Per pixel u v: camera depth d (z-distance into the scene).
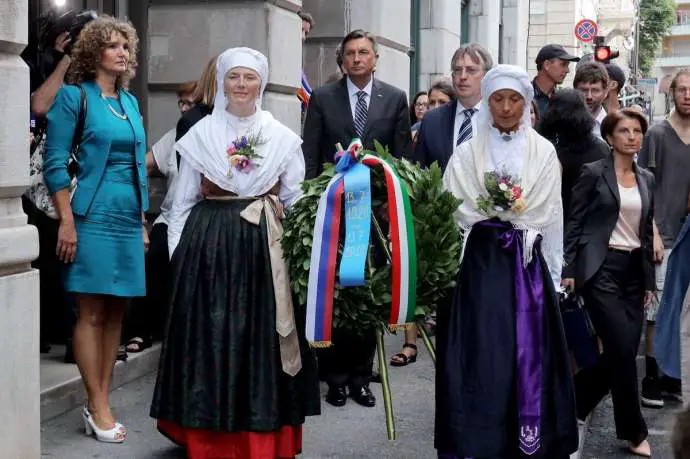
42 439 5.32
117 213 5.17
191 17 7.66
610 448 5.77
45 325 6.61
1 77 4.37
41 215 6.33
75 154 5.14
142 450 5.19
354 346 6.10
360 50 6.37
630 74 39.19
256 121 4.98
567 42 30.73
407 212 4.34
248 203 4.87
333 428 5.74
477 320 4.43
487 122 4.62
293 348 4.74
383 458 5.22
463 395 4.40
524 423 4.34
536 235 4.49
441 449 4.45
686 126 6.96
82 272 5.11
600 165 5.72
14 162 4.46
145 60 7.84
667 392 6.94
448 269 4.42
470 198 4.55
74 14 6.03
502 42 20.41
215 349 4.72
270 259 4.78
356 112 6.48
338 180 4.48
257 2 7.53
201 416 4.71
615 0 45.06
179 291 4.82
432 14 13.79
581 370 5.73
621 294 5.59
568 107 6.13
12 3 4.39
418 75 13.91
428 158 6.38
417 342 8.16
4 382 4.35
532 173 4.54
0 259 4.34
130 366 6.52
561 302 5.35
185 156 4.93
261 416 4.69
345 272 4.32
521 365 4.36
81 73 5.20
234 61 4.90
